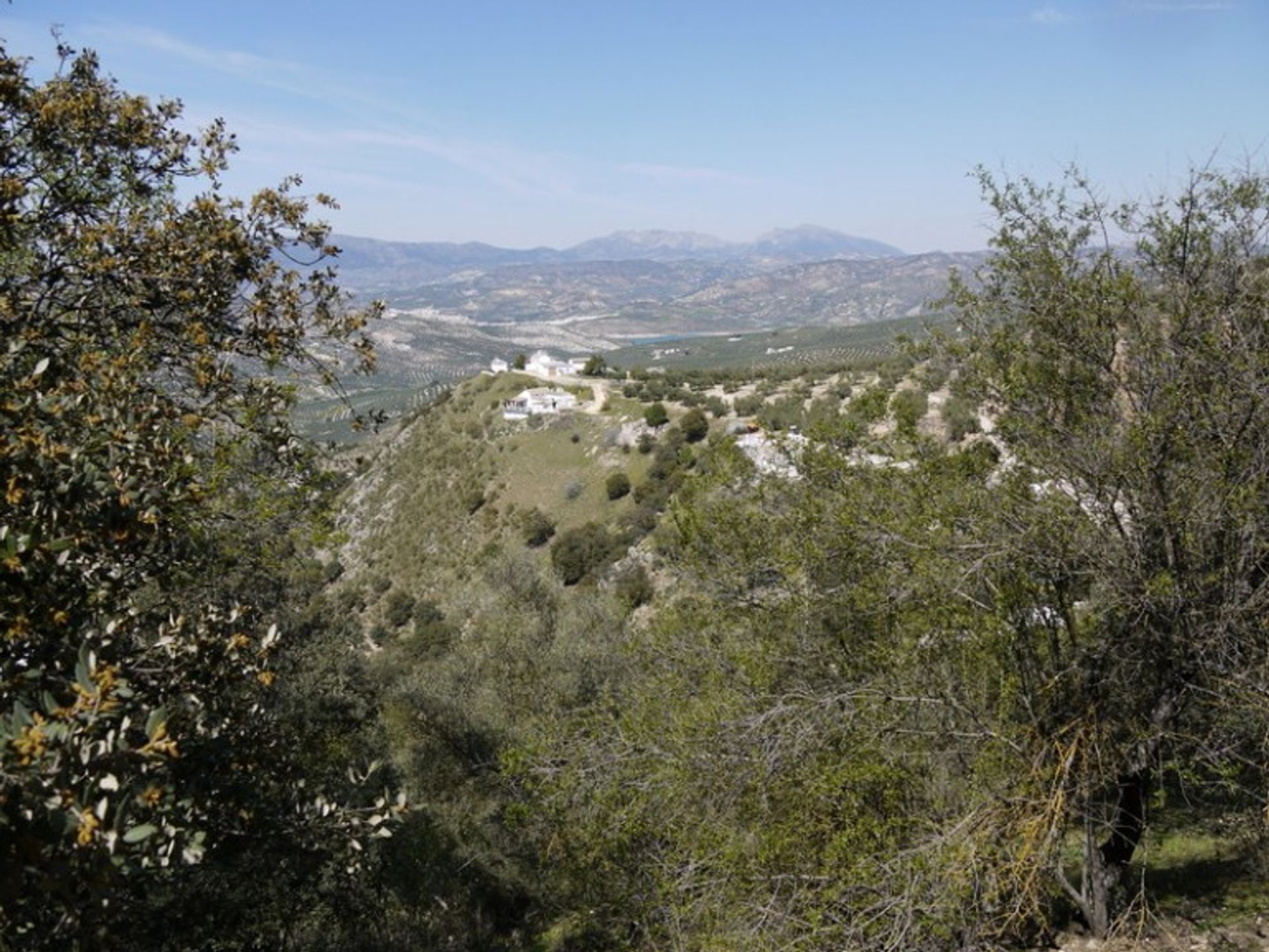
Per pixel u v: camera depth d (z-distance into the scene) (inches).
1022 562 271.4
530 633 761.0
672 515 350.6
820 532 303.9
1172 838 395.5
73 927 148.3
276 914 414.3
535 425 3353.8
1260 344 277.4
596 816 353.1
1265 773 265.6
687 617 352.2
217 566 252.5
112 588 187.0
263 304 248.4
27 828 119.3
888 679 291.9
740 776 291.1
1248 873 339.9
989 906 255.3
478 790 682.2
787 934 259.8
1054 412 296.5
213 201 250.2
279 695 521.3
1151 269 301.7
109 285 241.9
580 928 550.0
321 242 274.1
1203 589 258.4
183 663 197.3
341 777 449.1
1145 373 288.2
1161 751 287.6
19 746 114.0
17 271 230.5
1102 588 266.8
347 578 2979.8
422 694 697.6
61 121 235.0
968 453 299.9
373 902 530.0
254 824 228.8
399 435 3971.5
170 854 157.5
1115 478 269.3
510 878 634.2
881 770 267.3
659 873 323.6
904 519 292.7
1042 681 282.7
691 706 323.9
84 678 125.0
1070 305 295.3
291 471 248.2
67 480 159.6
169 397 235.5
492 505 2950.3
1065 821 270.5
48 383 186.4
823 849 284.7
